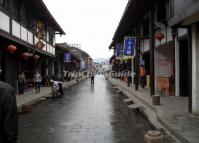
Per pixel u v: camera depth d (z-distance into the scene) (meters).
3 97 3.77
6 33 17.97
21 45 21.48
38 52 28.48
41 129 10.70
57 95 22.41
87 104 18.25
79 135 9.69
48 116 13.65
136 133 9.98
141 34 28.22
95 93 27.00
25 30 23.92
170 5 12.28
